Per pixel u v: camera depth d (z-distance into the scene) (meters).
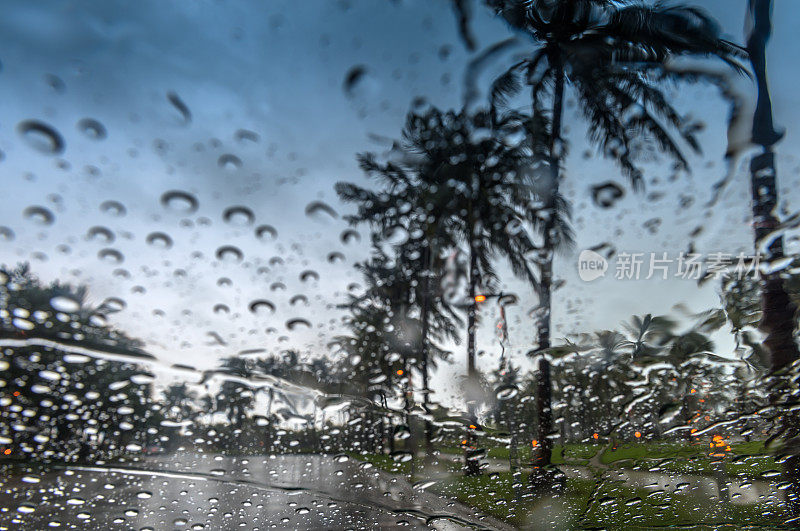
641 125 1.25
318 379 1.17
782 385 1.30
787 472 1.47
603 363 1.26
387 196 1.11
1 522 1.40
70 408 0.98
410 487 1.42
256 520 1.55
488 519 1.38
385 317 1.21
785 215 1.19
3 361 0.82
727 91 1.27
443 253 1.24
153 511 1.53
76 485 1.52
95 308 0.77
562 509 1.39
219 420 1.10
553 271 1.21
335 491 1.45
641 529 1.38
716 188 1.20
